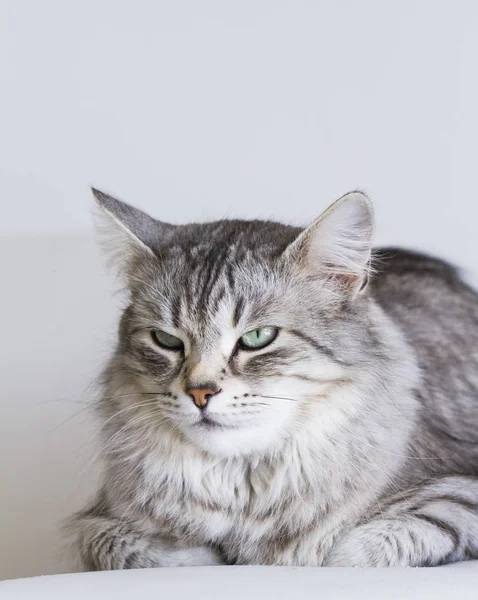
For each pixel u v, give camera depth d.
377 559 1.53
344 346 1.67
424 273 2.33
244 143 2.41
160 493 1.72
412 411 1.81
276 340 1.62
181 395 1.60
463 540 1.58
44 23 2.39
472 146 2.38
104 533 1.72
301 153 2.40
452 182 2.39
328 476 1.67
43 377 2.42
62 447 2.40
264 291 1.65
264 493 1.69
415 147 2.39
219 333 1.62
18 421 2.42
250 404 1.59
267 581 1.29
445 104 2.38
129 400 1.75
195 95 2.41
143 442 1.73
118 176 2.41
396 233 2.39
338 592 1.21
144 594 1.21
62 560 2.07
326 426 1.67
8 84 2.39
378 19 2.38
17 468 2.40
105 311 2.40
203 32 2.40
